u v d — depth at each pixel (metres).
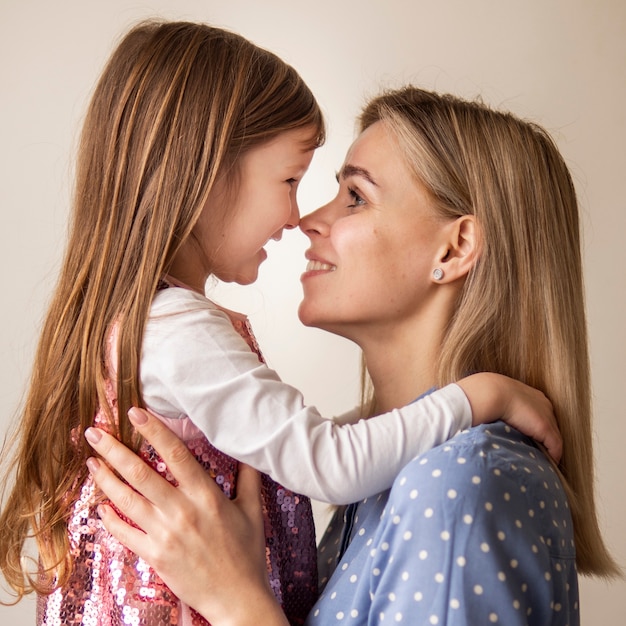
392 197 1.36
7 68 2.43
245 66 1.33
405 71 2.51
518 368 1.34
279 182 1.36
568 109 2.54
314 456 1.13
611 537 2.60
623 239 2.57
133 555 1.21
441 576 1.01
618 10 2.54
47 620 1.26
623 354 2.59
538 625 1.05
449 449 1.08
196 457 1.22
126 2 2.44
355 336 1.42
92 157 1.29
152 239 1.22
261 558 1.19
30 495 1.29
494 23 2.52
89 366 1.23
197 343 1.17
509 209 1.33
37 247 2.44
